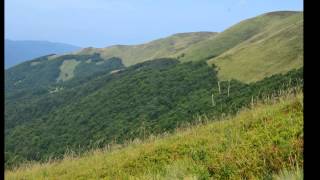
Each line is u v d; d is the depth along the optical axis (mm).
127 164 13805
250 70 128000
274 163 7883
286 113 12797
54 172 18141
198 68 147250
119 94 147250
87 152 24141
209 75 135750
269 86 78375
